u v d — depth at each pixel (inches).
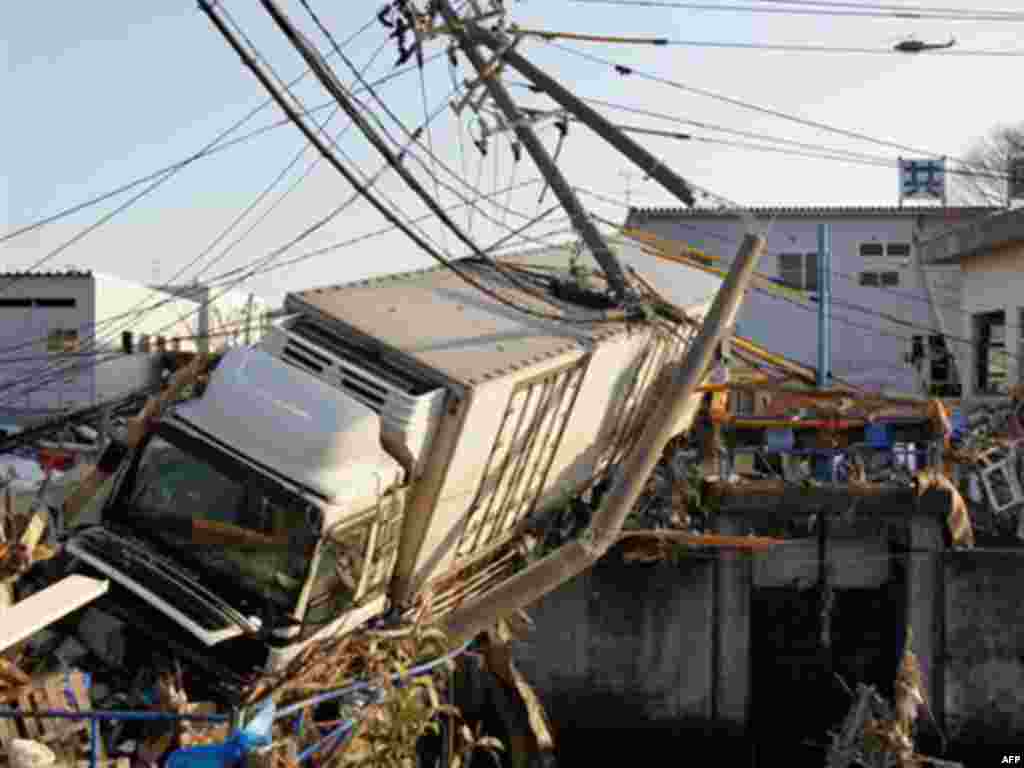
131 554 463.5
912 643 918.4
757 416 982.4
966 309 1365.7
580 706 912.9
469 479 564.4
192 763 319.6
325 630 484.4
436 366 522.6
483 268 768.9
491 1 607.5
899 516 922.7
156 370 1448.1
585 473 804.6
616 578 912.3
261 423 478.9
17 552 460.4
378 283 671.1
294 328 557.3
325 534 455.8
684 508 919.0
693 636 913.5
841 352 1497.3
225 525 469.7
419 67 529.7
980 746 915.4
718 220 1473.9
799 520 957.2
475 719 850.8
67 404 1288.1
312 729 459.5
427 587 586.9
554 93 613.0
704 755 911.7
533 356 578.2
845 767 669.9
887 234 1497.3
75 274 1354.6
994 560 914.1
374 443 489.7
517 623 738.8
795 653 988.6
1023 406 1101.1
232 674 445.4
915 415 950.4
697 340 481.1
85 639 461.7
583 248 869.8
